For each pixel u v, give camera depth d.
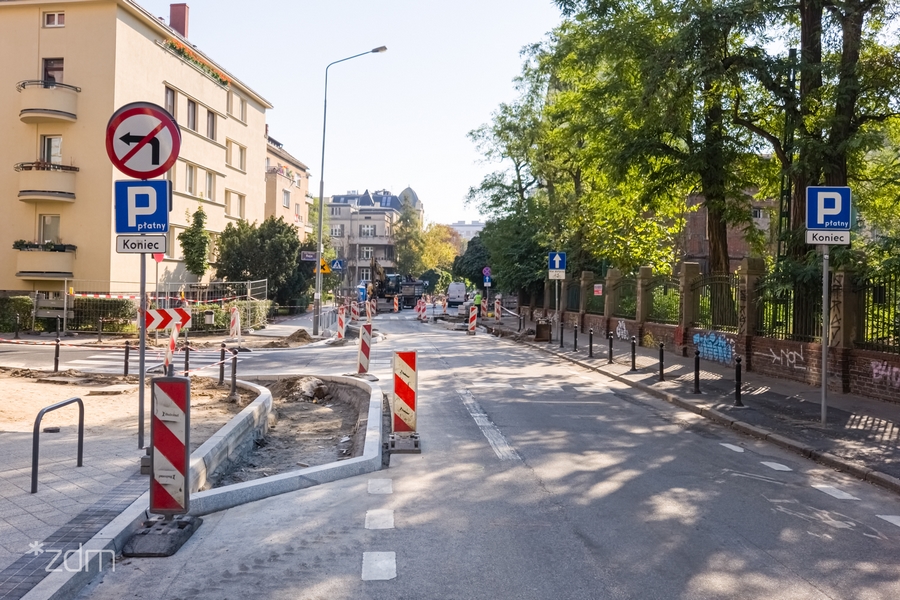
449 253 104.44
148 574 4.98
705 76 15.98
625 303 28.11
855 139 14.91
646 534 5.93
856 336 13.77
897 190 20.03
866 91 16.05
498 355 22.45
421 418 11.30
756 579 5.01
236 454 9.09
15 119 30.55
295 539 5.73
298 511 6.49
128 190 7.45
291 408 13.15
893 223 20.83
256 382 15.70
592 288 32.78
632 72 20.16
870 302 13.43
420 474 7.86
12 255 30.55
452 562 5.24
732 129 20.08
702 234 42.81
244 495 6.76
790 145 16.31
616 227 29.92
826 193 10.72
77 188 30.38
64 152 30.41
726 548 5.64
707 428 11.06
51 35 30.41
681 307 21.59
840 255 13.94
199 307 29.47
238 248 39.38
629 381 15.96
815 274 14.43
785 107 16.42
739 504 6.90
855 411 11.97
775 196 22.80
